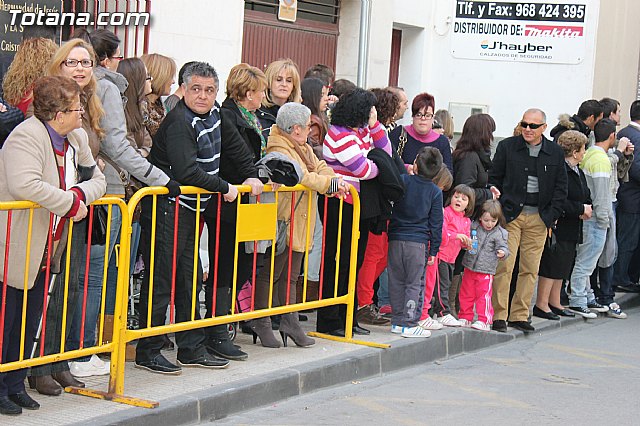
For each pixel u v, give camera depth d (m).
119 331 6.20
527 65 13.55
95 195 5.88
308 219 7.69
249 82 7.41
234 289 7.09
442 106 14.02
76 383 6.39
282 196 7.60
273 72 8.16
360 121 8.03
